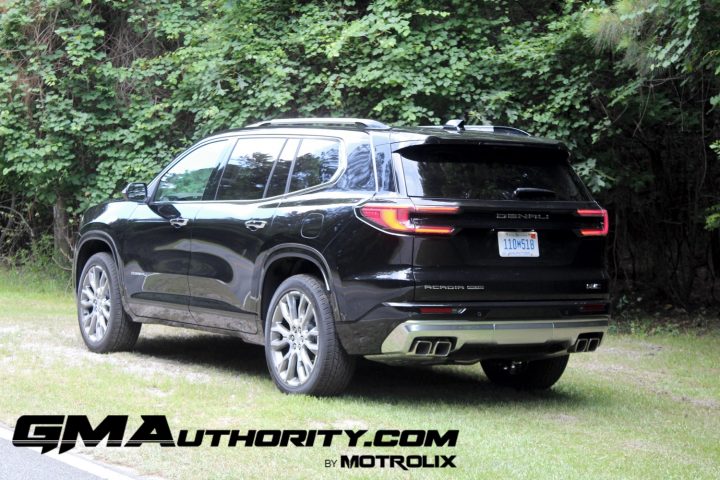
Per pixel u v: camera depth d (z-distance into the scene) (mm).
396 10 12344
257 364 8688
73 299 13719
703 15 9141
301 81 12805
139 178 13500
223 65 12836
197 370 8164
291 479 4957
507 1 12953
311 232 6984
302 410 6531
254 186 7723
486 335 6621
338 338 6840
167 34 14219
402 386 7867
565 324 6930
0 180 15297
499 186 6836
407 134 6809
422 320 6484
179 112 13844
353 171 6949
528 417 6781
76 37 14070
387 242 6547
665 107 12164
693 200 13469
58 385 7125
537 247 6879
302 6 13406
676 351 10305
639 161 13039
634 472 5312
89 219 9305
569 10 11898
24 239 16734
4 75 14250
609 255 13852
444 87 11953
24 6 14312
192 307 8078
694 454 5855
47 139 13961
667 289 13867
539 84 12031
